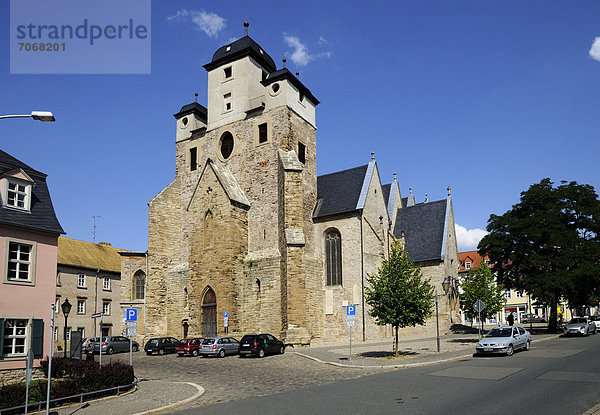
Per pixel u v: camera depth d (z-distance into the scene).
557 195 45.38
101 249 64.00
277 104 42.50
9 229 20.08
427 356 26.94
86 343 43.19
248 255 40.72
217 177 40.88
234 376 22.84
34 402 15.50
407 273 28.03
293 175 39.34
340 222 42.19
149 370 26.73
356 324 39.81
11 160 22.42
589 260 43.53
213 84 46.91
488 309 36.41
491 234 45.94
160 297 44.25
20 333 20.05
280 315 37.84
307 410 13.45
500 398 13.98
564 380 16.81
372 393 15.79
